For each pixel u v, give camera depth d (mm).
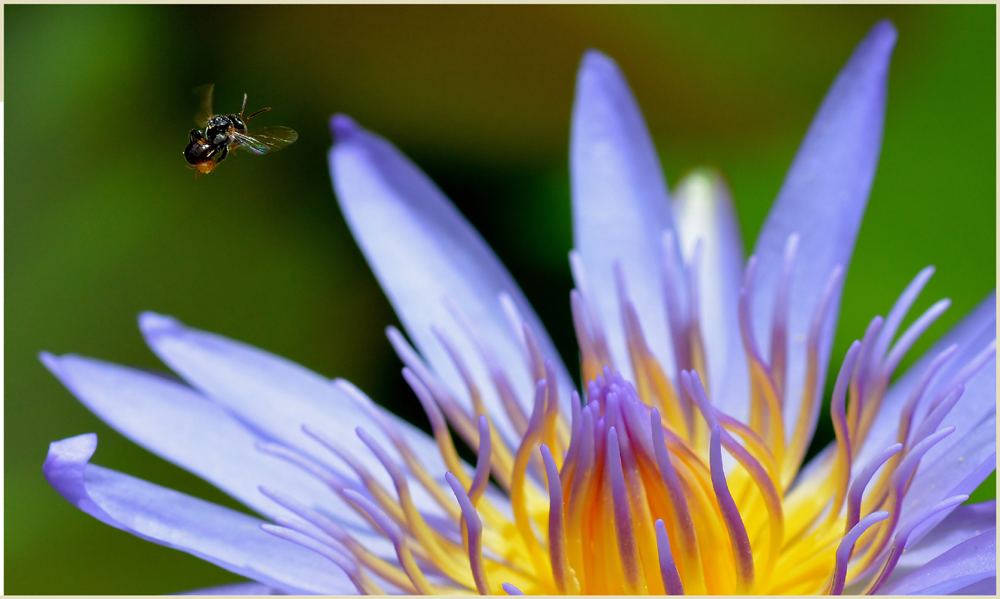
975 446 239
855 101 251
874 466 235
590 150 258
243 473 246
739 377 251
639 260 256
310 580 240
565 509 239
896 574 236
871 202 263
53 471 231
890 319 242
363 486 246
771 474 241
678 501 236
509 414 248
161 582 258
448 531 246
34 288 262
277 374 251
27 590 256
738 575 236
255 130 256
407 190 258
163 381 248
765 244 252
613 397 238
